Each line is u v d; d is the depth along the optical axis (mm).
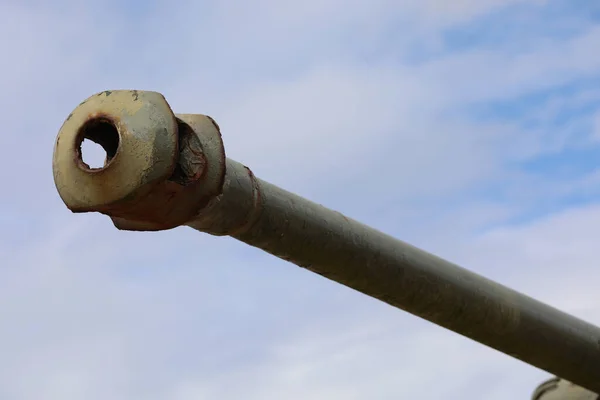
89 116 5434
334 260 6613
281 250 6457
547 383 8891
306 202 6492
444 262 7176
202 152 5574
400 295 6973
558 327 7594
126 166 5301
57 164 5473
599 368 7812
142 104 5387
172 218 5625
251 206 6145
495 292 7344
